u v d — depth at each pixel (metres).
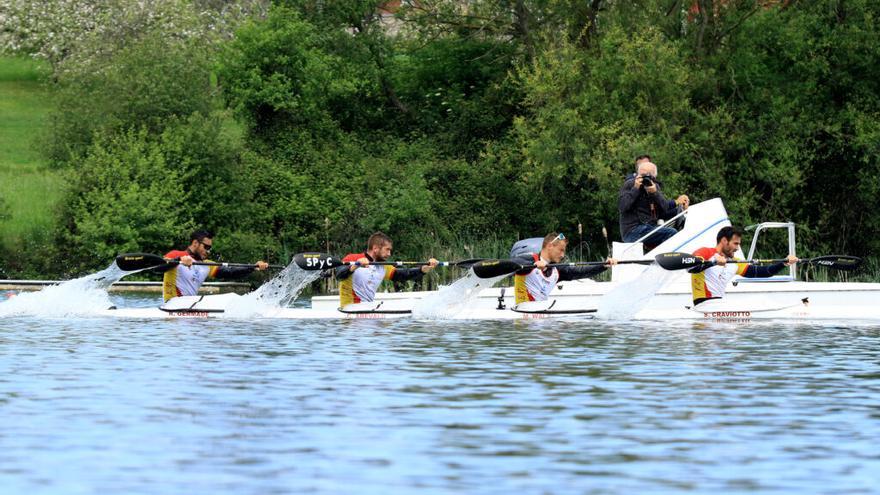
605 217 144.75
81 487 28.00
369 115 173.12
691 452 31.97
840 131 140.62
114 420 36.56
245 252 137.12
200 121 138.50
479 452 31.97
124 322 72.12
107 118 138.75
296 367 49.22
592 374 46.94
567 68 141.00
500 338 61.06
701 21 146.38
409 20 167.25
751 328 66.44
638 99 138.50
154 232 130.38
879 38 140.12
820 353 53.84
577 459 31.12
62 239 133.00
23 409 38.47
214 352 55.00
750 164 139.88
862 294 73.56
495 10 163.75
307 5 170.75
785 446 32.78
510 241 145.25
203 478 28.97
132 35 171.25
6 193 139.12
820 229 142.75
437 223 143.75
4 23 186.38
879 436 34.12
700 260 70.25
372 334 63.94
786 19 144.88
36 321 73.19
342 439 33.66
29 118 175.00
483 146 163.25
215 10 189.88
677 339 60.22
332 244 142.88
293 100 159.00
